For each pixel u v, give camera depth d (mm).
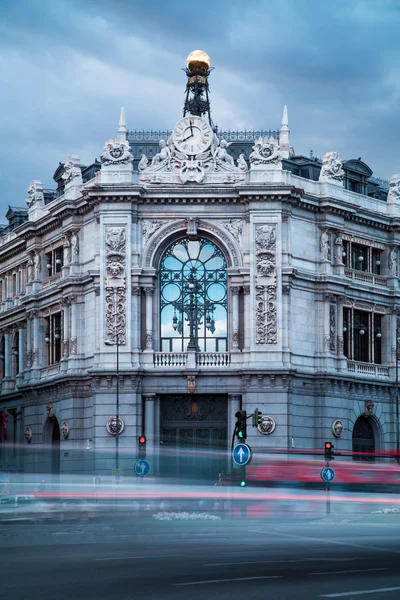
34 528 53656
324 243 87062
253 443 80250
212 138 83062
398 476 77875
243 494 74500
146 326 81875
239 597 23344
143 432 81062
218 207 82812
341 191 89000
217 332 83125
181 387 81125
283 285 81938
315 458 81500
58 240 92562
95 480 80000
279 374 80250
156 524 56156
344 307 89688
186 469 81375
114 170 82562
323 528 51062
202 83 96250
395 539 41688
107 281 81625
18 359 102625
